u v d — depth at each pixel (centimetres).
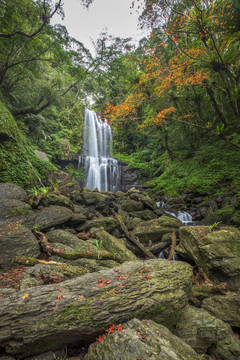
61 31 834
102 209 723
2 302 170
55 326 160
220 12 584
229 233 368
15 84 942
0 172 605
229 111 1062
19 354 155
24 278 259
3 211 413
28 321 158
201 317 232
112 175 1573
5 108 739
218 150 1044
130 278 226
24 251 337
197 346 212
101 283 211
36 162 893
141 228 625
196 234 389
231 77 738
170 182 1182
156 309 200
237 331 248
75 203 708
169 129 1282
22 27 759
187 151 1271
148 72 1027
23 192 527
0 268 300
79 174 1380
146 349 137
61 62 975
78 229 545
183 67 830
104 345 153
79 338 172
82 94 1930
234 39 661
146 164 1634
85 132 1670
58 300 179
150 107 1410
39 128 1176
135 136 1906
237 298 254
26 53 865
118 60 1227
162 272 256
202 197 916
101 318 175
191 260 440
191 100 1084
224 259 323
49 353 163
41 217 463
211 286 310
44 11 750
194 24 654
